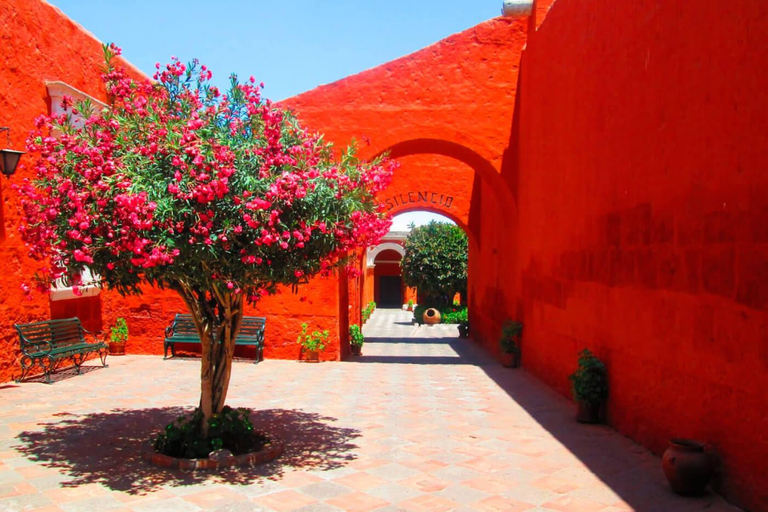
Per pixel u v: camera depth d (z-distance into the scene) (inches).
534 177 406.9
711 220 184.9
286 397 328.5
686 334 199.9
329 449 232.8
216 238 185.2
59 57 376.2
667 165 213.0
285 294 460.8
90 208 185.2
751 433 165.0
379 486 192.5
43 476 195.5
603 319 276.7
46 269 265.9
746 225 167.5
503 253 527.2
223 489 187.5
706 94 187.3
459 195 700.7
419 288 1062.4
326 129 459.5
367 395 337.7
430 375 411.5
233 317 227.1
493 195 580.4
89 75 412.8
